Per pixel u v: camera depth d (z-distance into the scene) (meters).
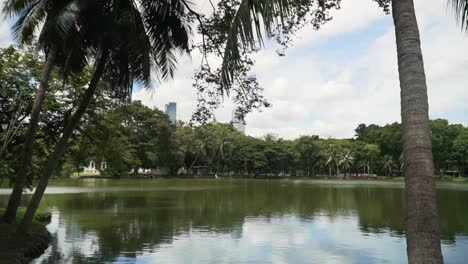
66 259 13.22
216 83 9.08
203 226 19.98
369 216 24.02
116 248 14.92
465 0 5.88
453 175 102.06
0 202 28.11
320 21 7.79
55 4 12.49
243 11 5.86
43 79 14.86
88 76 18.56
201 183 66.38
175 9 12.41
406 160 4.65
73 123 13.55
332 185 64.38
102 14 12.02
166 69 13.50
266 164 100.19
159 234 17.73
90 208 27.38
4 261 10.90
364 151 104.56
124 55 13.35
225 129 94.81
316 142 110.81
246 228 19.41
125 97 14.06
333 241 16.28
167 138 78.50
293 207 28.92
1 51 18.09
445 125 95.88
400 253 14.24
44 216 21.31
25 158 15.42
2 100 18.53
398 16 5.04
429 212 4.41
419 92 4.75
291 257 13.66
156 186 55.25
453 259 13.51
